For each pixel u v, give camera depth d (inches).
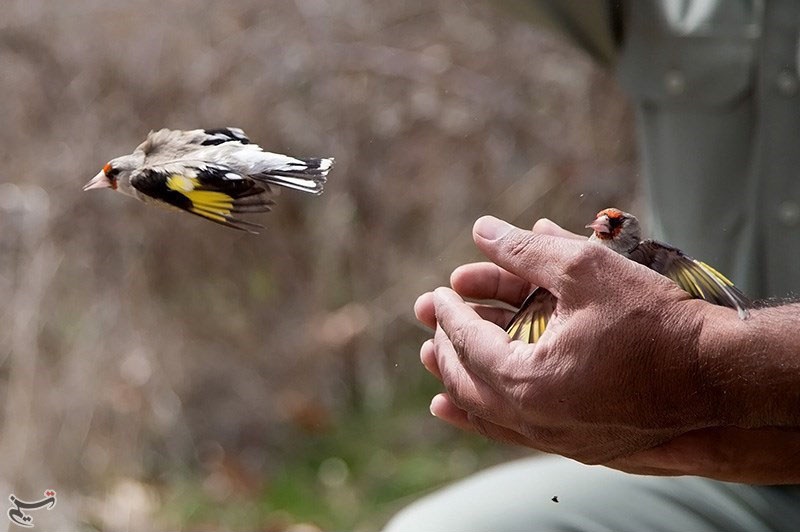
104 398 109.7
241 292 120.3
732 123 73.4
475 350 63.6
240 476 113.3
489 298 69.4
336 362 124.0
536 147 122.3
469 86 122.3
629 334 62.2
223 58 117.7
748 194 73.2
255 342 121.2
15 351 106.2
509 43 122.4
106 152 113.5
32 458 104.0
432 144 122.6
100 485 106.9
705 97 73.6
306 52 119.2
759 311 63.3
